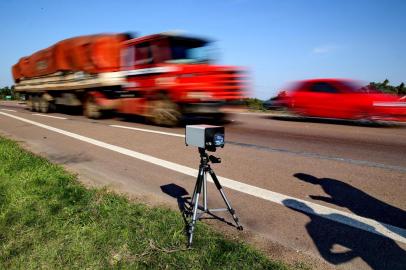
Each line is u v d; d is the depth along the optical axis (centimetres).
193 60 998
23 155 637
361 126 1038
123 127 1048
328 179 489
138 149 716
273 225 340
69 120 1323
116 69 1164
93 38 1248
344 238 311
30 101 1966
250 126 1070
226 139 827
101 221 337
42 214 358
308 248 294
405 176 498
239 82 1004
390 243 300
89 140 841
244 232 325
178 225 326
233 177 506
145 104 1068
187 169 555
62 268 265
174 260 267
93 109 1314
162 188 461
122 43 1123
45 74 1645
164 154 664
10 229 328
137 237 303
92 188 452
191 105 939
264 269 255
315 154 648
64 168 569
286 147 720
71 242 300
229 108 986
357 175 506
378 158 611
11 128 1136
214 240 297
